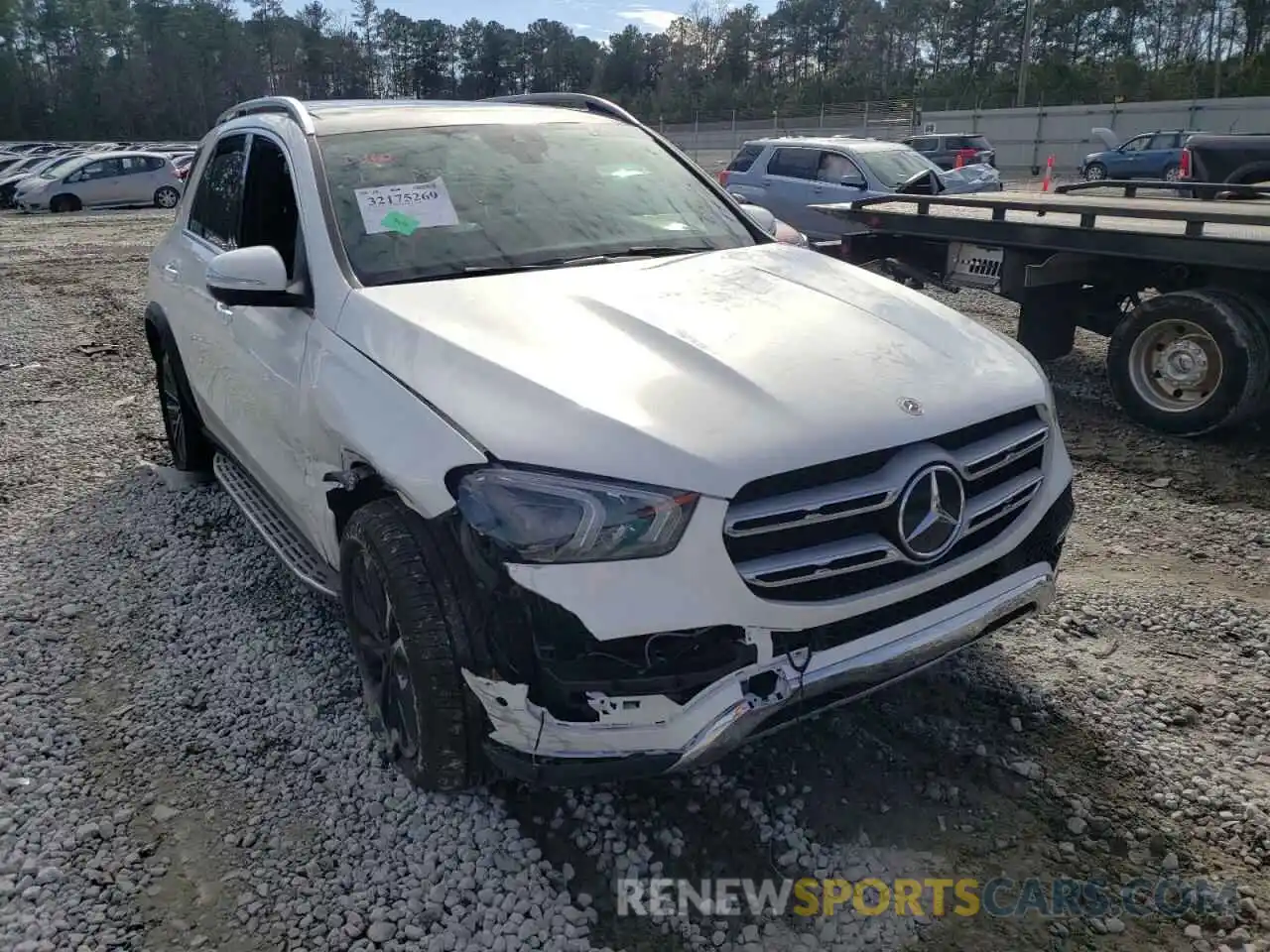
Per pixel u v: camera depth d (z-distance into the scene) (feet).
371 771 10.42
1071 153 133.49
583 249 12.17
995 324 30.76
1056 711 11.18
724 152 163.53
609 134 14.56
